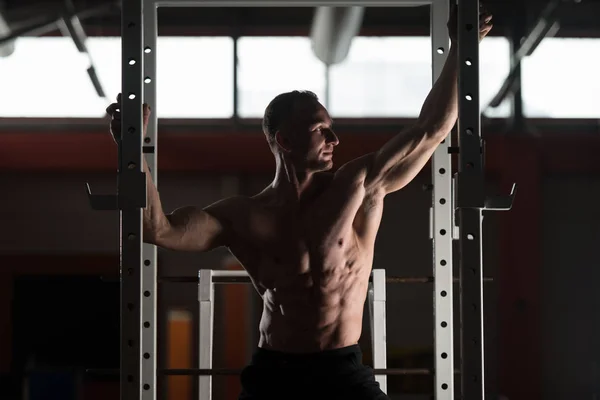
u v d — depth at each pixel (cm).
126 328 208
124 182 210
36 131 834
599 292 891
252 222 245
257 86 859
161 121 853
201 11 859
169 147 845
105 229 894
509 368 852
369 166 246
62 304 892
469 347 205
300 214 245
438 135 241
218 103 858
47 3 856
